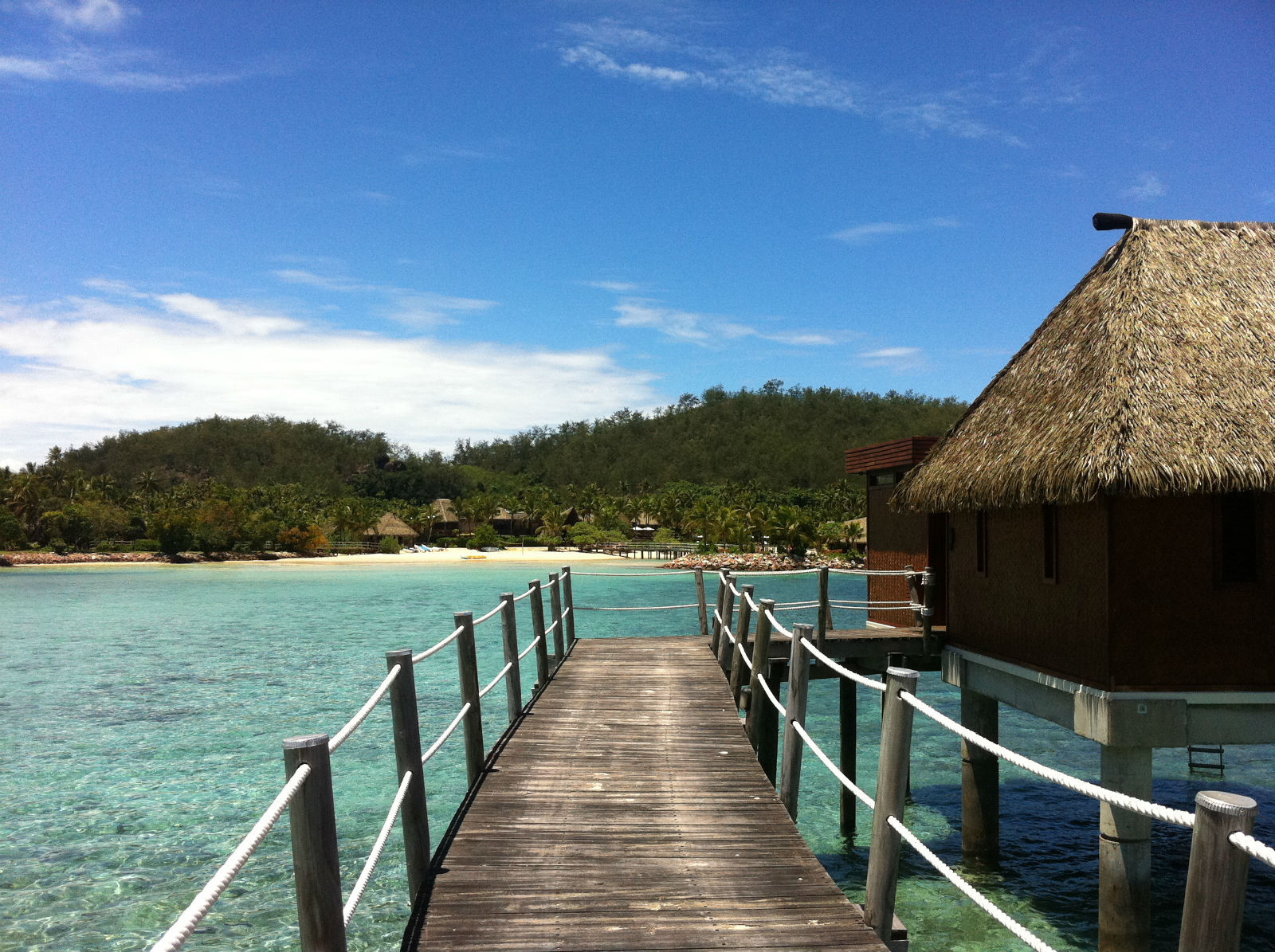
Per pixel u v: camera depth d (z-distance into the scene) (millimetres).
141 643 29281
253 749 15133
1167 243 9602
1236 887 1914
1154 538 7684
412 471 162125
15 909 8953
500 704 18344
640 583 57594
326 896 3029
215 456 185375
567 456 193000
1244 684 7594
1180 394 7785
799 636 5906
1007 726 16969
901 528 15125
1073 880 9805
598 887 4750
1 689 20906
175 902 9117
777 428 193625
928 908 8977
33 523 96375
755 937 4148
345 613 39312
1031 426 9031
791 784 5906
